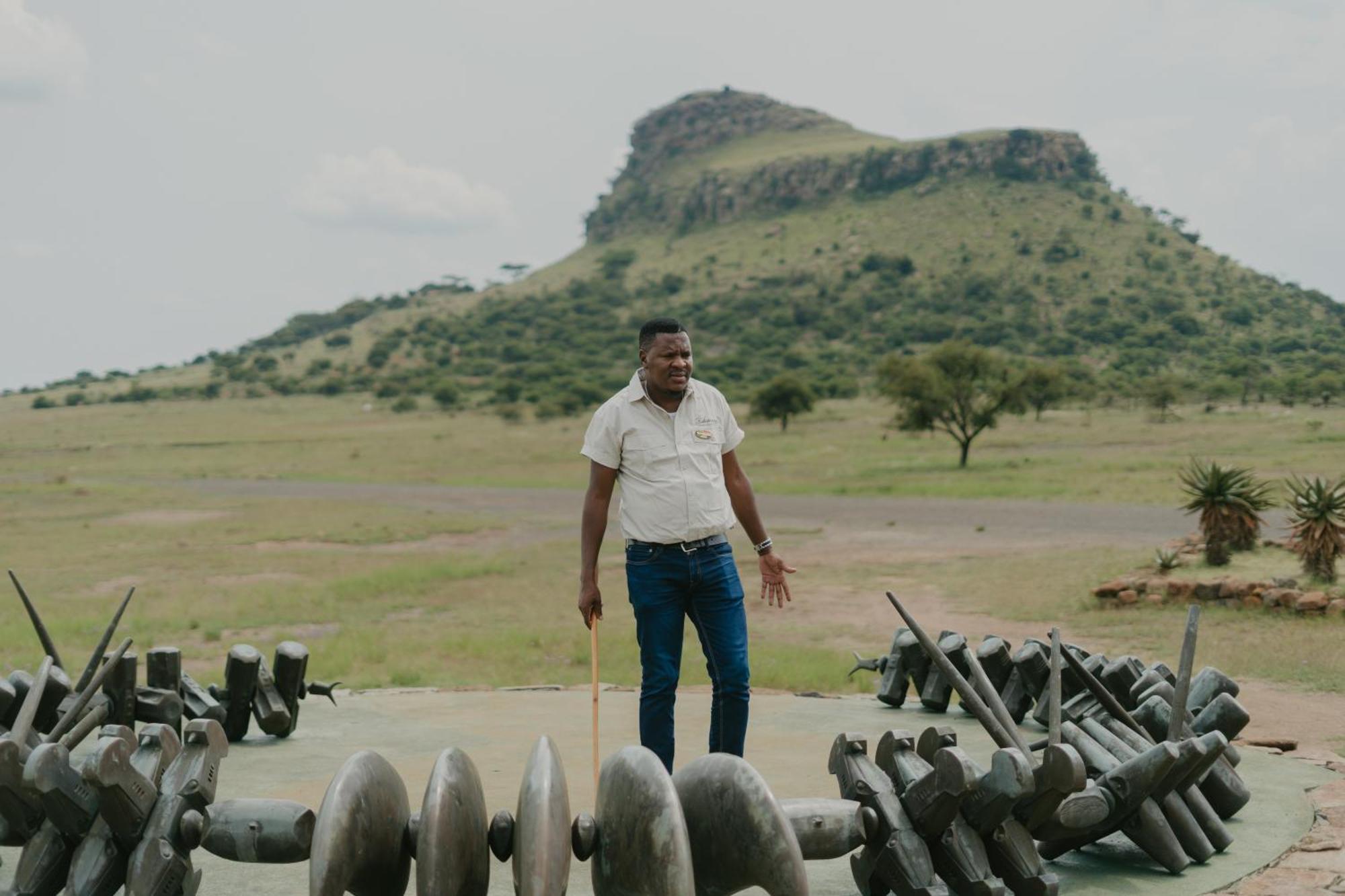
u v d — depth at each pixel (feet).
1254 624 37.11
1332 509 42.19
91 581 60.70
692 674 29.40
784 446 195.52
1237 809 13.30
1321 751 18.57
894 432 224.12
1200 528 50.06
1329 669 28.55
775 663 30.12
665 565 13.67
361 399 513.04
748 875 9.21
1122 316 588.09
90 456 238.48
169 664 17.15
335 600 51.75
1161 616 39.63
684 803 9.52
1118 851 12.42
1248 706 24.11
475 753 17.10
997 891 9.85
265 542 83.51
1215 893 11.09
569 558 68.59
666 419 13.91
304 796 14.62
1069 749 9.94
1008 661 18.47
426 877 8.70
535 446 239.30
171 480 169.78
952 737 10.64
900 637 20.10
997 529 74.28
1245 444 151.02
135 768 9.49
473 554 72.64
